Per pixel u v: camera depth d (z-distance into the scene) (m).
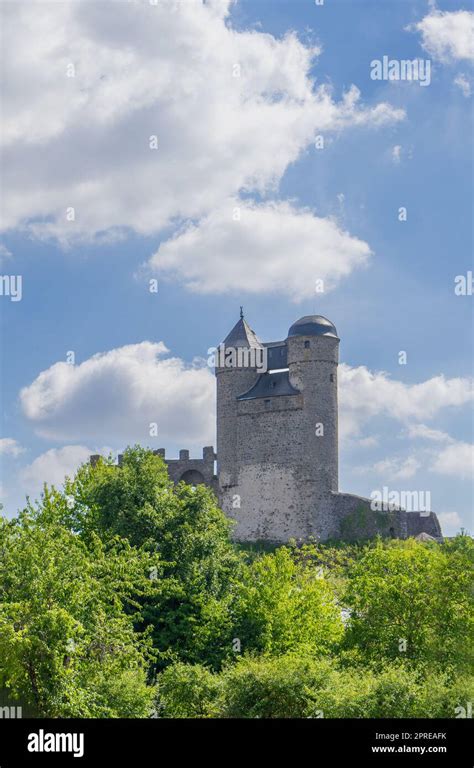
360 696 39.81
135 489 59.62
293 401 102.94
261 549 100.75
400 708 39.72
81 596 39.47
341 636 53.09
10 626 35.78
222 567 58.97
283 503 102.31
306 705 41.56
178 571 56.47
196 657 52.66
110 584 43.19
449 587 49.94
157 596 54.34
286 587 56.25
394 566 51.81
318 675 41.97
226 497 105.44
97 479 61.22
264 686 41.62
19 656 36.00
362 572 53.16
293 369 103.88
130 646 42.53
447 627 48.91
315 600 55.94
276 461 103.12
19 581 38.81
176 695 44.66
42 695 36.97
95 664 39.38
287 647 53.34
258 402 104.69
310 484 101.50
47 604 38.38
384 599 50.38
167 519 58.97
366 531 101.12
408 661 47.78
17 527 41.66
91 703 39.41
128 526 57.62
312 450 102.00
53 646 36.84
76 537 43.97
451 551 53.06
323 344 103.44
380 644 49.59
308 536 100.56
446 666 45.72
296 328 104.25
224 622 54.50
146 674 46.59
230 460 105.69
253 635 54.38
